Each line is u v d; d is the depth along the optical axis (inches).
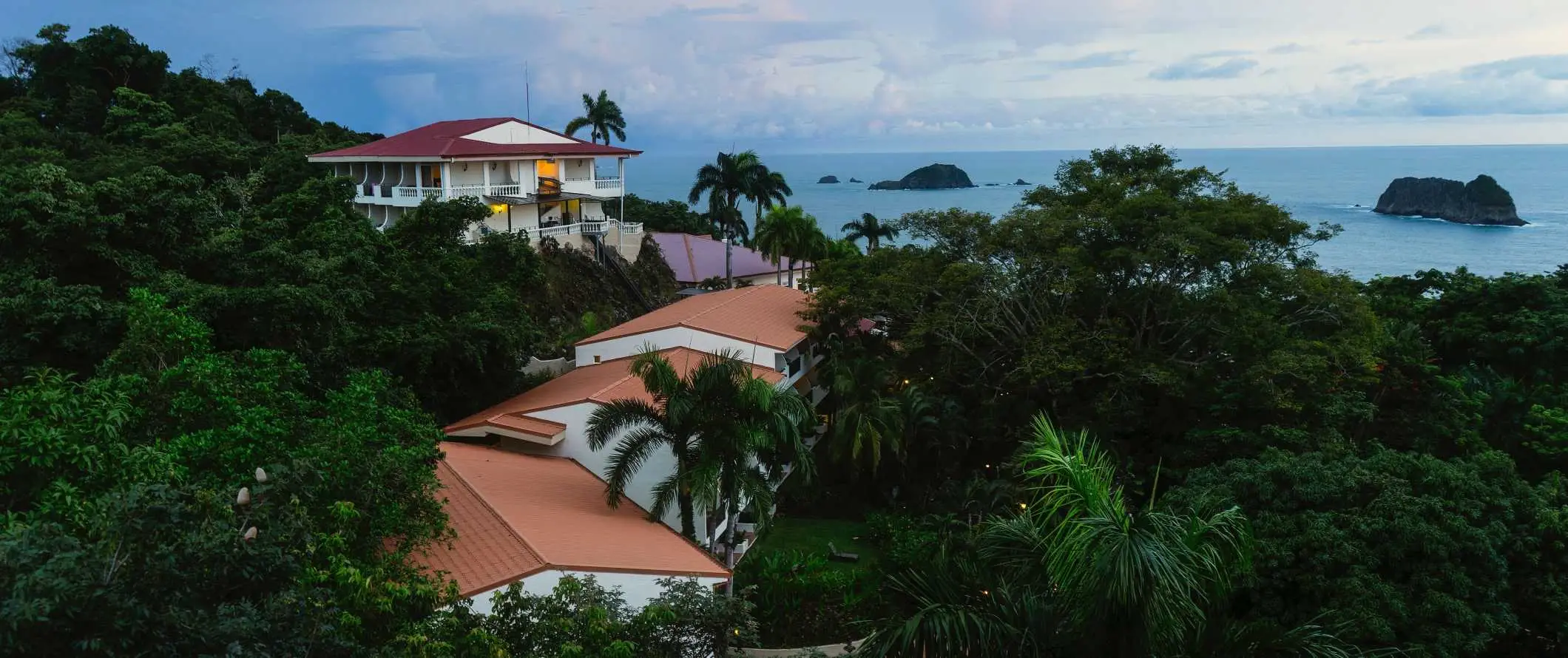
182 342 711.7
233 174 1904.5
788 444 1022.4
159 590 357.7
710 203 2701.8
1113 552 389.4
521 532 830.5
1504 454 866.1
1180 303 1419.8
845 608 1021.2
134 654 332.8
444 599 595.8
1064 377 1396.4
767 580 1044.5
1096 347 1414.9
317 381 981.2
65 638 316.5
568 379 1416.1
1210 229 1408.7
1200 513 450.0
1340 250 6407.5
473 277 1472.7
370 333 1147.9
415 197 2010.3
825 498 1441.9
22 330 781.9
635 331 1492.4
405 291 1227.9
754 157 2645.2
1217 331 1392.7
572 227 2169.0
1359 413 1277.1
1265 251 1475.1
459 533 821.2
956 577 468.4
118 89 2300.7
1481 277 1952.5
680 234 2871.6
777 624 1011.9
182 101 2495.1
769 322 1628.9
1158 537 396.5
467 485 938.1
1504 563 724.7
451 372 1301.7
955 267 1521.9
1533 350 1653.5
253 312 896.9
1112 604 398.6
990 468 1466.5
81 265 880.3
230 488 458.9
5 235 840.3
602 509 999.6
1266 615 730.2
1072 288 1400.1
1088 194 1652.3
